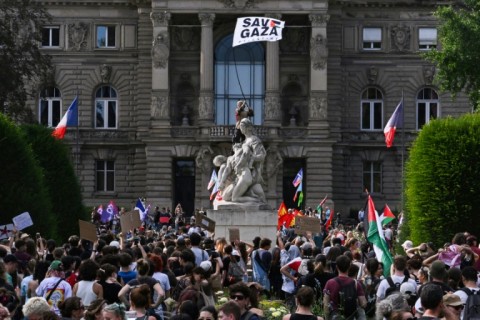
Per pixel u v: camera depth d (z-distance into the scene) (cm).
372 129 12925
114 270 3291
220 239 4638
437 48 12900
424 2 12875
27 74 10519
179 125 12700
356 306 3216
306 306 2714
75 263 3666
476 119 6469
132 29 12825
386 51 12912
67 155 8138
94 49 12800
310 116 12375
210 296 3231
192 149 12338
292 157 12350
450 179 6309
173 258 3944
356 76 12912
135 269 3725
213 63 12594
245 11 12312
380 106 12962
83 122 12800
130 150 12688
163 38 12331
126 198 12719
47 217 6875
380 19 12912
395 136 12825
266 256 4616
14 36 10462
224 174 6078
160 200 12338
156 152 12350
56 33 12825
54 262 3325
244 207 5953
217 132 12219
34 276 3644
